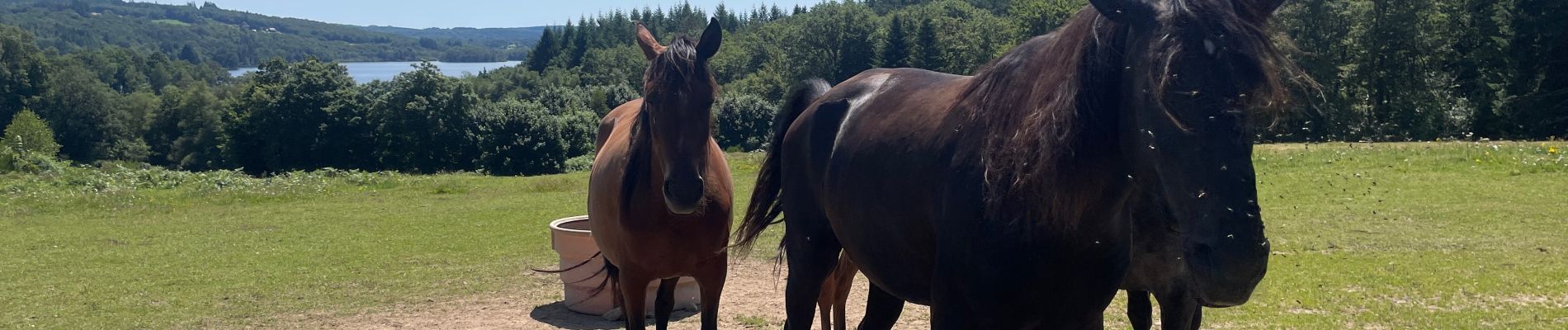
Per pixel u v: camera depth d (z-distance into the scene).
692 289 6.70
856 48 72.44
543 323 6.41
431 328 6.30
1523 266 7.04
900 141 2.87
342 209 14.84
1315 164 14.80
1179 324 3.13
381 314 6.79
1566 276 6.57
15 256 10.16
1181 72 1.81
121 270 9.02
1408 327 5.35
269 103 51.84
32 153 24.30
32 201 15.80
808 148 3.57
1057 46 2.30
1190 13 1.85
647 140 4.57
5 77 73.06
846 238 3.26
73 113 75.56
